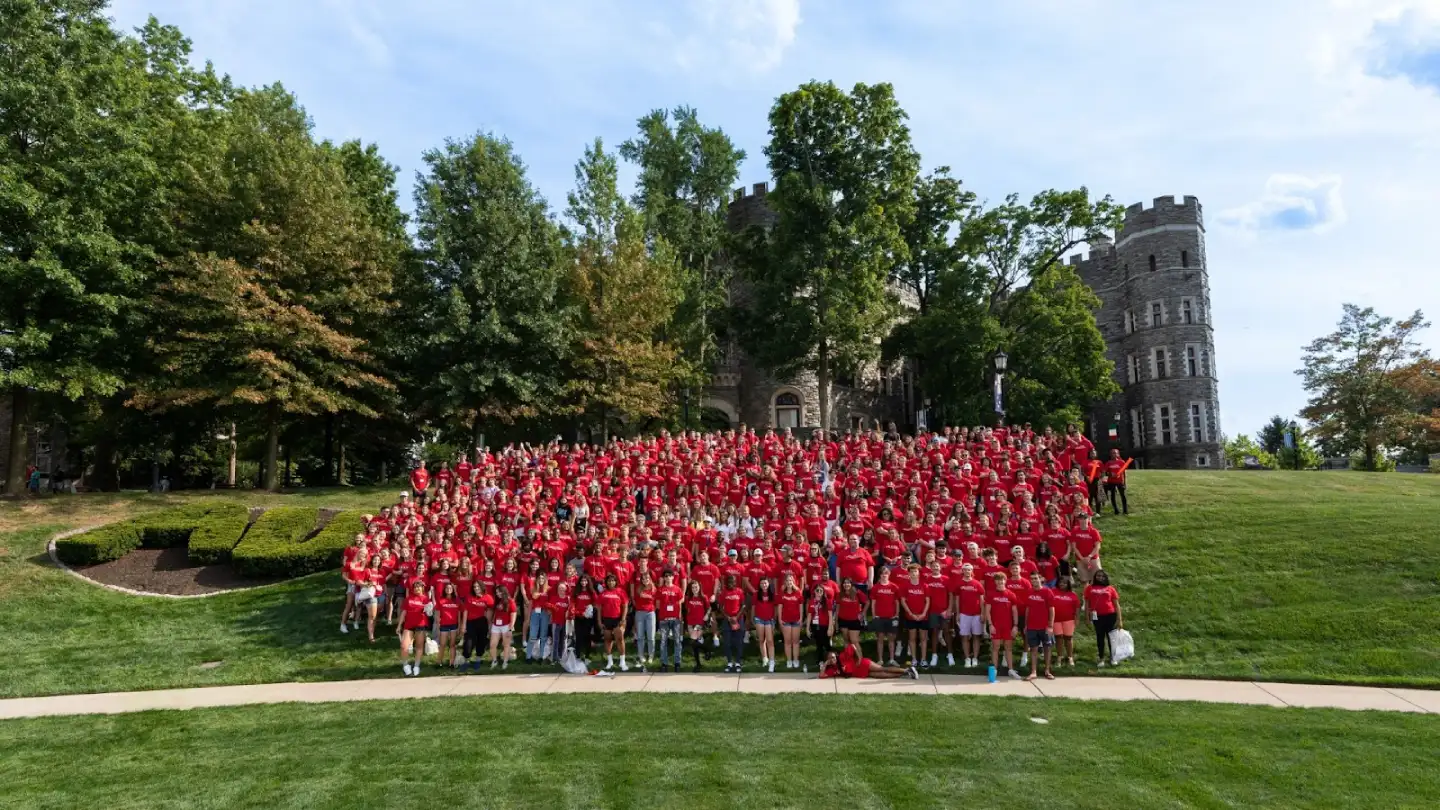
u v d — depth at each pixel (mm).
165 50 33938
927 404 48469
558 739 10211
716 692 12781
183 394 27469
